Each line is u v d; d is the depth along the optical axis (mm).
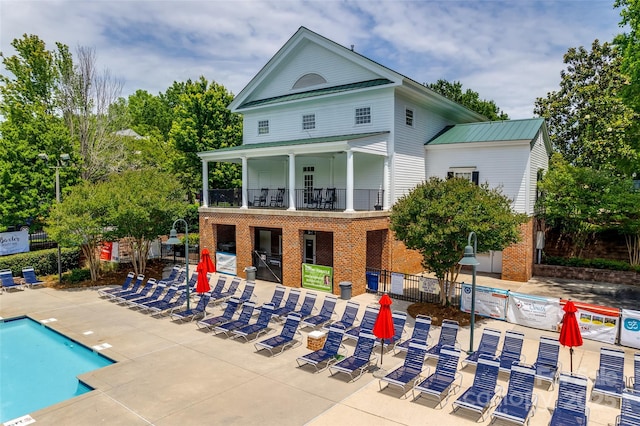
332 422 9266
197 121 36500
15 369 13086
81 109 32969
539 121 24422
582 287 21141
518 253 22297
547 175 24391
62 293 21359
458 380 11234
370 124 23062
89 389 11375
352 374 11742
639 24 19109
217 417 9523
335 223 20047
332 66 24594
